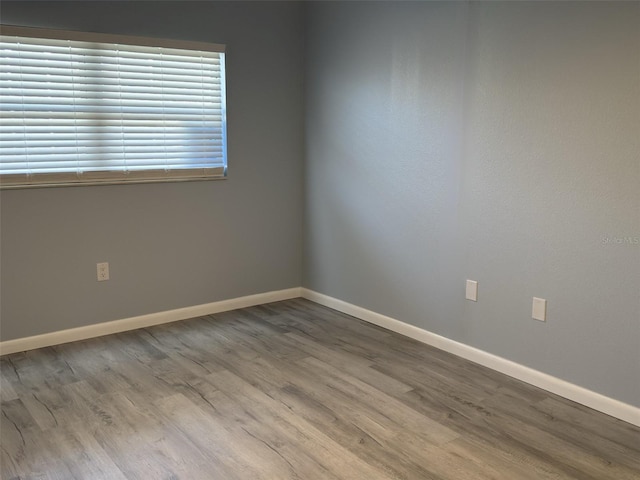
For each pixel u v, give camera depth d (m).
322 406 2.68
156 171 3.69
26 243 3.29
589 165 2.59
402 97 3.46
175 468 2.18
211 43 3.75
